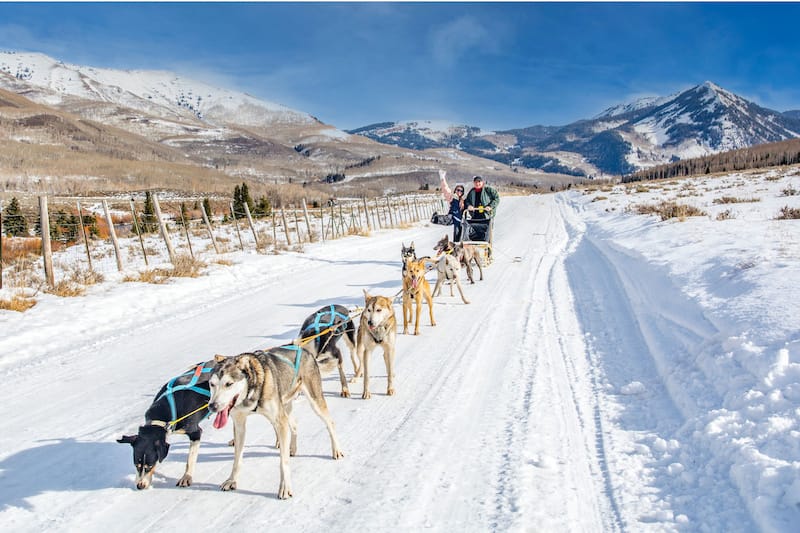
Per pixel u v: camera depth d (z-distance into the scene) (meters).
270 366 4.57
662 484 4.29
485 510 4.12
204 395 4.82
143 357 8.09
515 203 55.59
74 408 6.25
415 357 7.99
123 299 11.48
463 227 14.56
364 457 5.07
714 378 5.56
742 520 3.64
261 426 5.88
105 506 4.32
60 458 5.11
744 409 4.73
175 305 11.59
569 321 9.46
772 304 6.45
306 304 11.59
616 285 11.71
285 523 4.06
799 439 4.02
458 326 9.54
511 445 5.13
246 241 23.75
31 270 14.17
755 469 3.91
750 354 5.40
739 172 57.38
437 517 4.07
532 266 15.45
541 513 4.03
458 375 7.14
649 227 17.11
